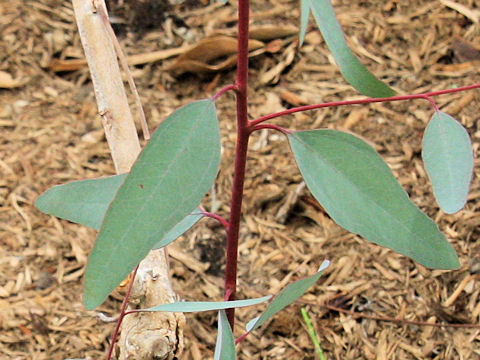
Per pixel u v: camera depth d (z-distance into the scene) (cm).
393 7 115
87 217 42
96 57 53
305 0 37
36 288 82
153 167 35
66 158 96
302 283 38
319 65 107
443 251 39
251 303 38
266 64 107
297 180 92
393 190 39
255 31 107
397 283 81
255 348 77
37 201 42
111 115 53
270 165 95
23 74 107
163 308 40
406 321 77
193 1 117
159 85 106
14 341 76
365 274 83
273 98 104
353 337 77
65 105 103
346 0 118
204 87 105
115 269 34
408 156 94
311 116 100
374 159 39
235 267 47
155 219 35
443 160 39
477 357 74
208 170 36
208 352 76
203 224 88
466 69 105
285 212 89
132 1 115
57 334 77
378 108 100
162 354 47
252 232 88
